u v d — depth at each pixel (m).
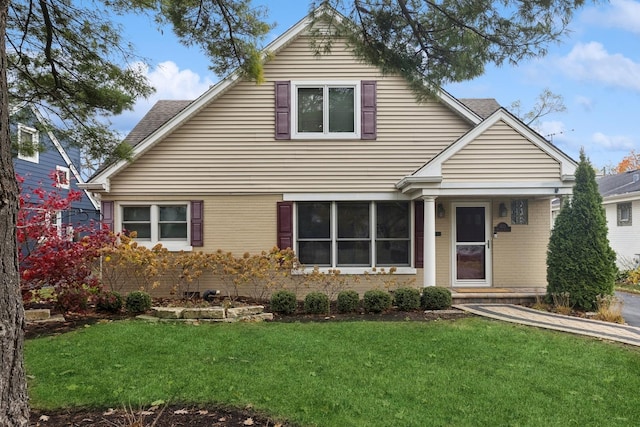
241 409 3.79
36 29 6.94
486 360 5.20
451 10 5.02
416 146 10.16
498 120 8.85
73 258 7.50
